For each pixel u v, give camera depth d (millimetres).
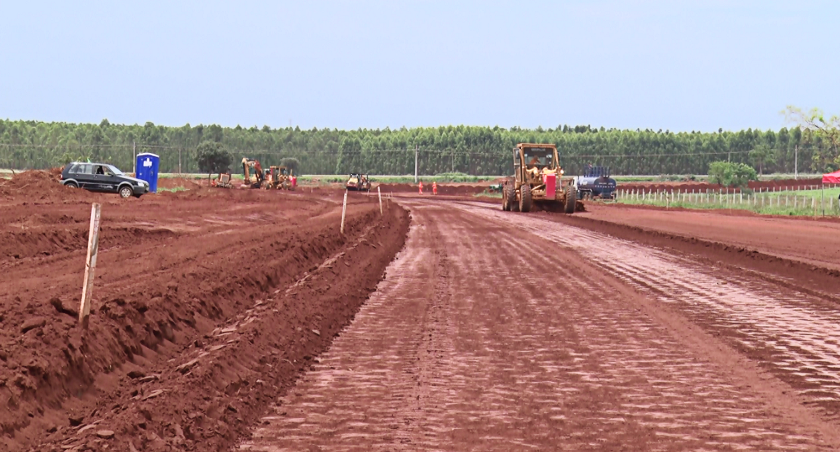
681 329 24438
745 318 26234
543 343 22609
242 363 19141
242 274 30531
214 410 15641
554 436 14484
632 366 19812
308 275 35062
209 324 24156
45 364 15516
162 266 32094
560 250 50156
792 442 14086
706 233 62250
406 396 17281
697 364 19984
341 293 30891
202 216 67125
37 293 23797
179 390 16031
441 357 21016
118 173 94250
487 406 16453
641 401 16734
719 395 17141
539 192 98438
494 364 20156
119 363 18344
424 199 166625
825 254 45562
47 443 13445
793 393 17281
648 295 31312
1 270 31188
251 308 27266
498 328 24875
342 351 21922
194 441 14133
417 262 44031
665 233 59406
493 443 14133
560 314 27234
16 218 50562
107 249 40469
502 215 93625
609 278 36469
